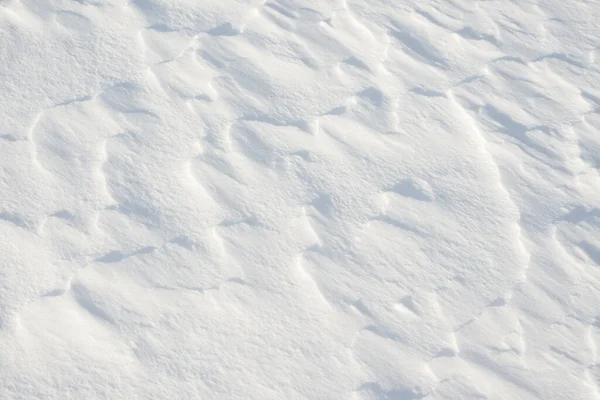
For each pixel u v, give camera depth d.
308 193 2.77
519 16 3.75
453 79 3.34
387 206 2.78
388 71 3.33
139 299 2.38
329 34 3.47
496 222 2.79
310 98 3.14
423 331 2.43
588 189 2.95
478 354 2.39
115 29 3.28
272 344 2.34
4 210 2.52
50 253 2.44
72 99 2.94
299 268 2.54
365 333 2.40
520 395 2.31
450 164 2.97
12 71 2.99
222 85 3.12
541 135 3.15
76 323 2.29
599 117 3.27
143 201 2.65
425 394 2.29
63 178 2.66
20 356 2.19
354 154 2.94
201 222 2.62
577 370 2.39
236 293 2.44
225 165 2.81
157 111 2.96
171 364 2.25
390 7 3.67
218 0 3.52
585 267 2.68
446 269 2.62
